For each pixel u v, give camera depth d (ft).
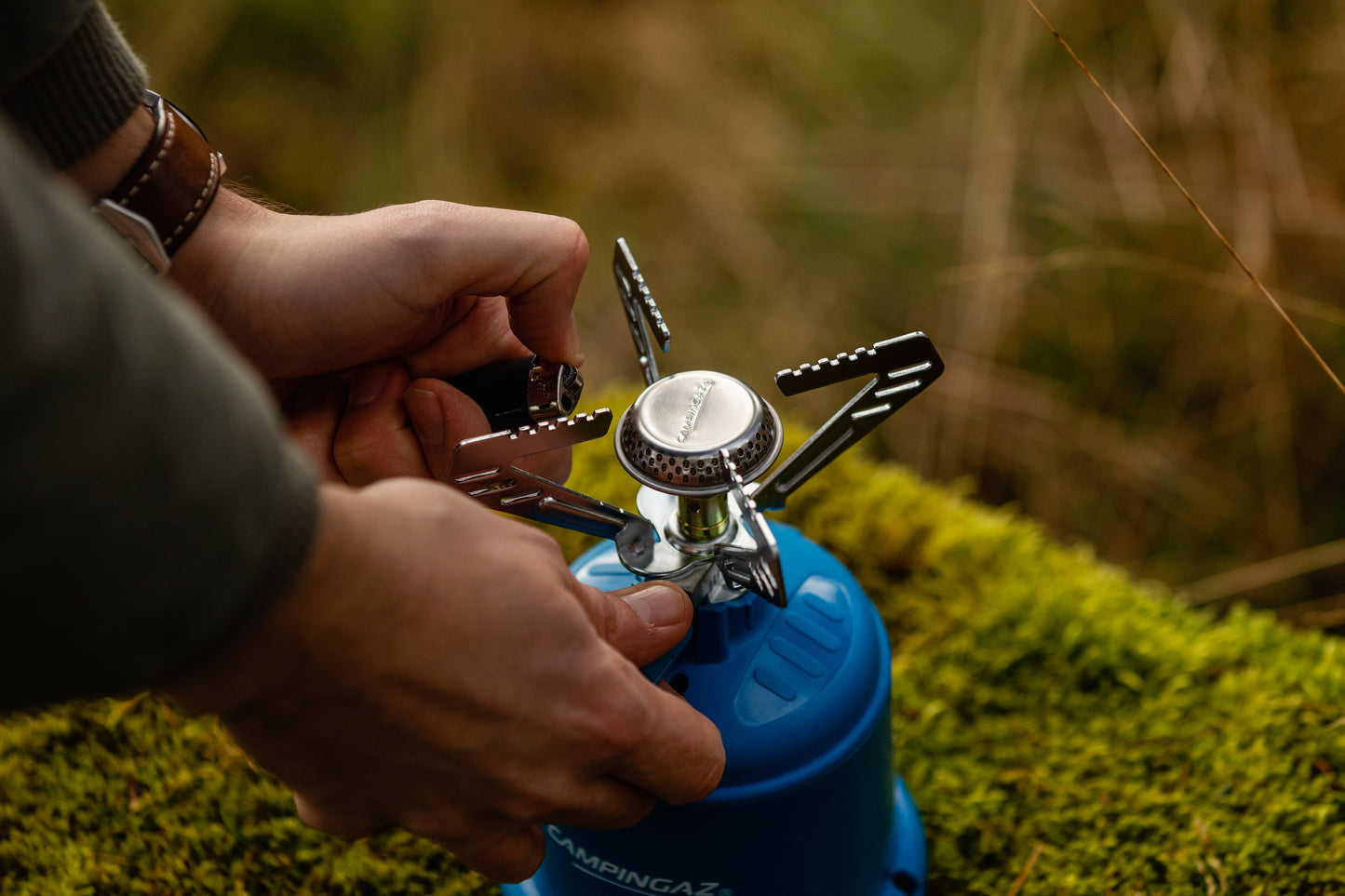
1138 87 7.53
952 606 4.19
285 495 1.56
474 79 8.60
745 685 2.61
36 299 1.27
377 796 2.06
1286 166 6.67
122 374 1.37
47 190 1.34
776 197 8.54
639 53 9.07
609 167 8.80
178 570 1.46
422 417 3.05
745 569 2.47
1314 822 3.31
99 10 2.65
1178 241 7.17
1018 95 6.99
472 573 1.85
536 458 3.29
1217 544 7.11
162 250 2.79
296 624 1.64
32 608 1.40
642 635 2.37
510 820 2.15
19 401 1.27
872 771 2.78
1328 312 5.32
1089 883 3.28
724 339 8.33
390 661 1.76
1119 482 7.50
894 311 8.05
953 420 7.49
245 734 1.90
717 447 2.30
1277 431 6.93
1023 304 7.61
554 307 3.25
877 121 8.54
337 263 3.03
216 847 3.45
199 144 2.96
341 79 8.75
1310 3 7.11
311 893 3.34
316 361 3.22
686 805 2.54
